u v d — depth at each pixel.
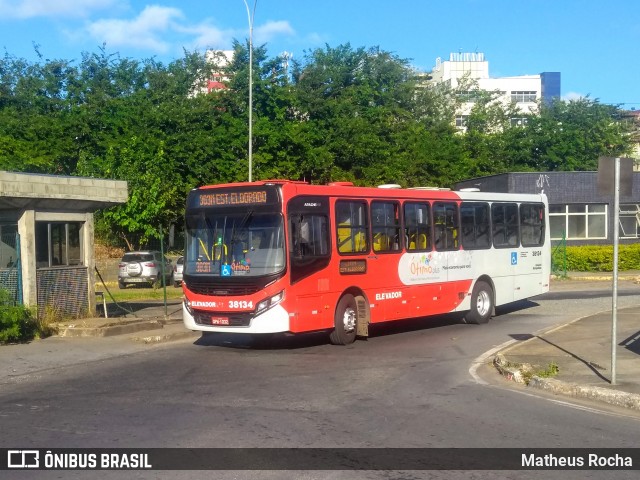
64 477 6.65
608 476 6.76
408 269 16.81
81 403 9.80
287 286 13.81
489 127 58.28
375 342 15.94
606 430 8.40
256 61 49.50
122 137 39.31
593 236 40.78
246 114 42.56
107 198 18.53
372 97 53.72
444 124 55.06
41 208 17.17
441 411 9.32
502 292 19.91
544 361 12.52
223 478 6.61
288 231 13.95
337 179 43.22
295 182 14.52
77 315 18.17
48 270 17.38
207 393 10.45
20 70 51.06
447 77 111.50
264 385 11.05
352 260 15.33
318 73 53.19
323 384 11.14
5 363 13.26
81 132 41.59
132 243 41.94
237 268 14.00
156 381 11.42
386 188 16.81
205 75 56.75
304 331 14.14
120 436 8.04
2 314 15.20
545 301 24.98
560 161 53.88
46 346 15.20
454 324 19.25
